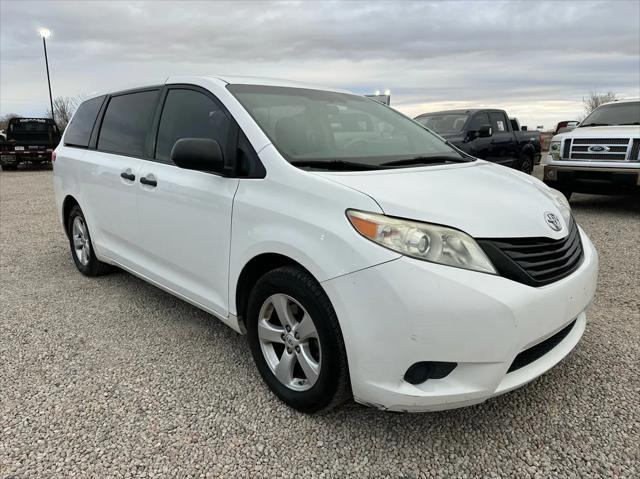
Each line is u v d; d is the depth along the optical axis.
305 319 2.43
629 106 8.48
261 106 2.98
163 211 3.29
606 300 4.14
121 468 2.21
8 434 2.43
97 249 4.39
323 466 2.24
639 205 8.88
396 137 3.43
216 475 2.18
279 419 2.56
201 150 2.67
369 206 2.21
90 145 4.38
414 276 2.07
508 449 2.34
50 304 4.13
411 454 2.31
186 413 2.61
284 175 2.54
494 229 2.25
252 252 2.61
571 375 2.95
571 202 9.32
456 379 2.15
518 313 2.13
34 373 3.01
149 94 3.71
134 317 3.85
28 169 19.75
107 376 2.98
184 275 3.28
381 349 2.13
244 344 3.39
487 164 3.40
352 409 2.64
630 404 2.66
